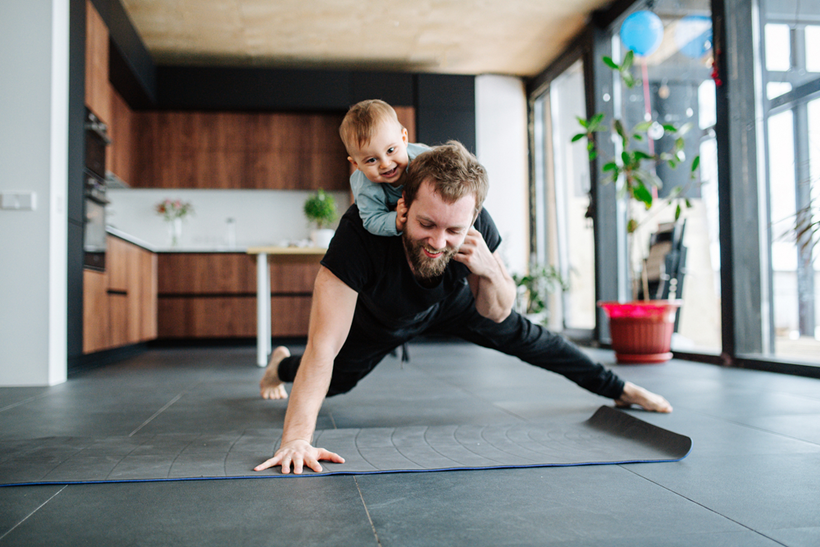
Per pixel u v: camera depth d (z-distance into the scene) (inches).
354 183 56.4
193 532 37.8
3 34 126.2
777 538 36.9
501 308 63.7
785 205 133.8
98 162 163.3
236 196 266.1
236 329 243.3
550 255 266.2
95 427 75.1
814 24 123.4
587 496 45.1
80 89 143.9
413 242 49.9
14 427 75.4
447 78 256.8
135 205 259.4
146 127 250.2
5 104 125.6
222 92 245.3
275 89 247.6
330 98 250.1
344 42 234.7
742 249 143.9
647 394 81.0
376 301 59.0
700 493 45.9
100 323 163.0
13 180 125.0
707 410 83.4
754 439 65.0
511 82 273.9
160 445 62.1
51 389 114.6
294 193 268.5
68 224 135.6
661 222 184.2
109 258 173.0
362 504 43.2
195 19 211.3
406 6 206.2
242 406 92.2
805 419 76.7
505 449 59.8
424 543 35.9
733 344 143.3
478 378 126.3
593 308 233.3
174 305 240.4
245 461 55.1
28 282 123.6
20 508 42.5
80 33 143.9
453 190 46.3
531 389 108.3
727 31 144.7
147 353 206.7
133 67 206.2
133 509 42.2
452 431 68.7
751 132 142.4
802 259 129.8
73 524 39.3
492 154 271.9
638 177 156.3
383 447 60.6
